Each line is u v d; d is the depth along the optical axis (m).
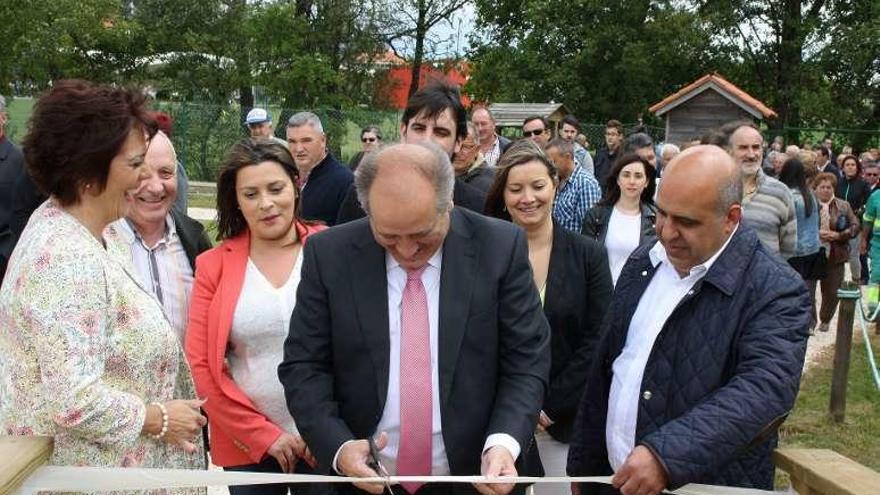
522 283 2.42
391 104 32.78
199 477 2.22
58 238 2.15
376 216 2.18
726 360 2.29
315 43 30.80
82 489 2.14
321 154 5.34
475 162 4.34
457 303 2.34
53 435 2.15
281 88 29.48
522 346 2.40
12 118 19.06
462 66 34.94
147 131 2.31
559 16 29.53
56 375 2.07
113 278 2.26
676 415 2.33
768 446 2.36
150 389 2.37
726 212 2.26
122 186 2.25
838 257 8.95
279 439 3.04
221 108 21.08
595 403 2.70
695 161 2.26
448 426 2.35
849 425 6.07
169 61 30.00
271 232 3.16
